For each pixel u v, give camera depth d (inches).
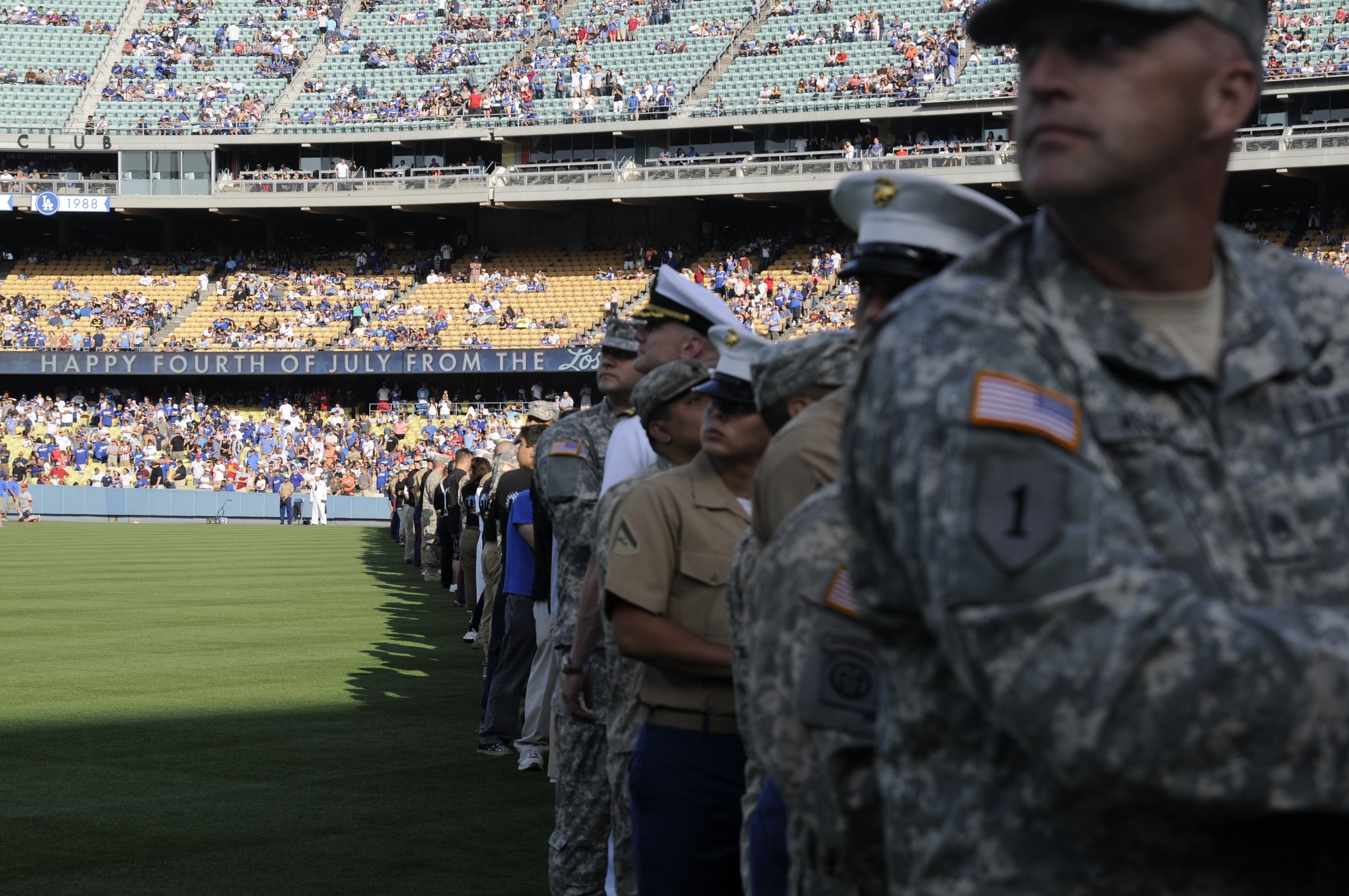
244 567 994.1
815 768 95.6
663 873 156.7
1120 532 57.5
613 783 185.3
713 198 1851.6
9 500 1768.0
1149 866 59.8
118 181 2025.1
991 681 57.2
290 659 518.6
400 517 1305.4
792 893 107.2
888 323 66.0
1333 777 54.4
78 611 685.3
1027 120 64.1
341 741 365.4
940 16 1902.1
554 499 237.9
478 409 1871.3
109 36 2170.3
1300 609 56.9
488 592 472.1
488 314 1898.4
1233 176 1568.7
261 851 257.3
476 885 237.0
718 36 1988.2
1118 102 60.9
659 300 207.5
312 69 2122.3
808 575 98.6
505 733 351.3
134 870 244.1
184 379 2014.0
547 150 1953.7
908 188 98.0
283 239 2158.0
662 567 157.5
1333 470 63.8
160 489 1841.8
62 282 2069.4
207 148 2022.6
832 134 1820.9
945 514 58.4
